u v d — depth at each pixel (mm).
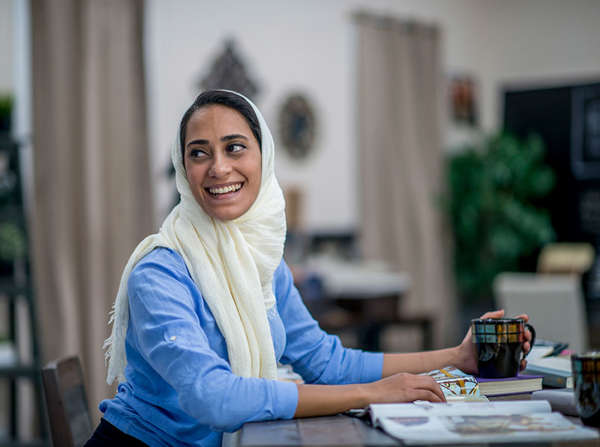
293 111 6023
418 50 6586
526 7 7457
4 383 4105
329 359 1521
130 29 4691
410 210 6465
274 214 1402
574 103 7441
